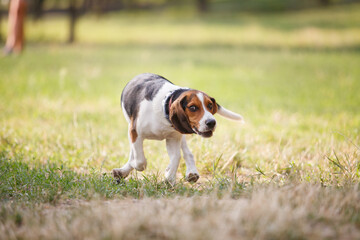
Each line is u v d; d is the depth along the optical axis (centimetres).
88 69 2008
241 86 1664
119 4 6394
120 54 2775
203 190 584
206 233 390
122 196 566
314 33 3694
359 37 3466
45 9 6003
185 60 2514
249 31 3981
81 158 784
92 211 467
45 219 459
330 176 625
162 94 596
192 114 546
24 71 1862
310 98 1416
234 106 1270
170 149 637
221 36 3850
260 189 527
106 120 1068
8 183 607
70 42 3681
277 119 1089
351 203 461
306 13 4962
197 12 5797
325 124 1013
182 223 412
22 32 2602
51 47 3183
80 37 3947
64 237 407
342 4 5450
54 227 430
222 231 393
